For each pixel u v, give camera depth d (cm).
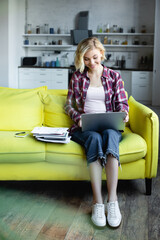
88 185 216
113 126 189
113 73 207
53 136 186
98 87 205
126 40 779
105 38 774
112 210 158
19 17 772
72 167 188
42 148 186
